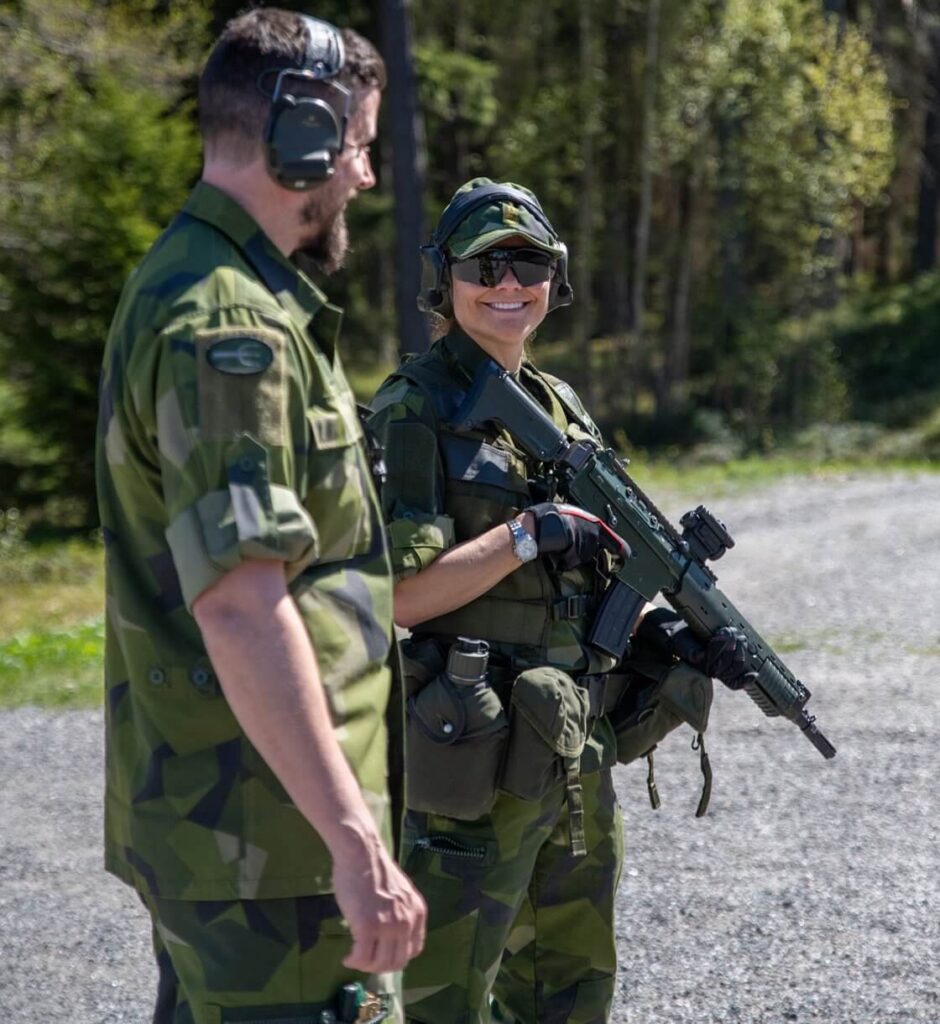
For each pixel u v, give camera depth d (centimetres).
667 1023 308
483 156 2783
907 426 1992
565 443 247
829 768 499
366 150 186
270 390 164
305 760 158
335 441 175
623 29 2238
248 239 173
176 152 1399
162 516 173
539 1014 261
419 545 227
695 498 1316
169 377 163
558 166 2270
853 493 1302
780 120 2083
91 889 398
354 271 2584
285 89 171
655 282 2747
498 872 237
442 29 2625
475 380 241
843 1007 313
